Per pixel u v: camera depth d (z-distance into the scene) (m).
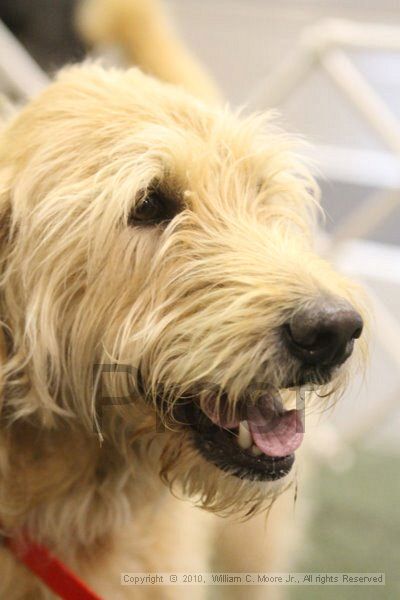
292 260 1.20
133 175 1.21
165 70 1.94
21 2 3.54
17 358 1.26
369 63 3.94
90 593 1.29
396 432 3.72
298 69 2.85
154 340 1.19
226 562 2.01
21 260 1.25
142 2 1.95
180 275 1.20
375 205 2.96
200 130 1.30
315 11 4.09
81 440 1.29
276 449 1.20
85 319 1.22
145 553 1.42
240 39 4.21
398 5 3.96
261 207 1.32
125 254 1.21
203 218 1.24
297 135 1.48
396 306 3.59
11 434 1.28
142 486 1.37
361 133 3.94
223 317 1.13
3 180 1.28
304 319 1.11
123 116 1.27
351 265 3.61
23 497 1.30
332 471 3.30
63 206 1.21
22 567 1.32
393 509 3.00
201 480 1.25
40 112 1.31
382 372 3.51
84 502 1.33
